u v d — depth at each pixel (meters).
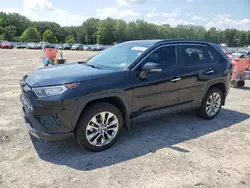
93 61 4.51
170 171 3.14
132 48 4.25
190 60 4.56
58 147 3.70
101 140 3.60
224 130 4.60
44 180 2.89
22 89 3.58
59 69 3.84
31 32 95.31
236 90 8.59
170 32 110.56
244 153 3.70
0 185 2.77
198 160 3.44
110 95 3.50
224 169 3.23
